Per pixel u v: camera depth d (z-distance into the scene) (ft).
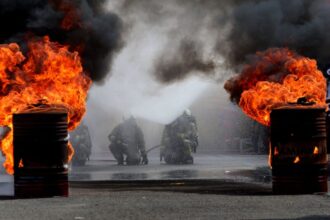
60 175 69.77
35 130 69.41
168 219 54.39
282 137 71.51
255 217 55.11
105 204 63.26
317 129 71.36
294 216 55.57
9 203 64.44
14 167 70.08
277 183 71.92
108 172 108.99
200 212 58.08
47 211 59.00
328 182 80.84
